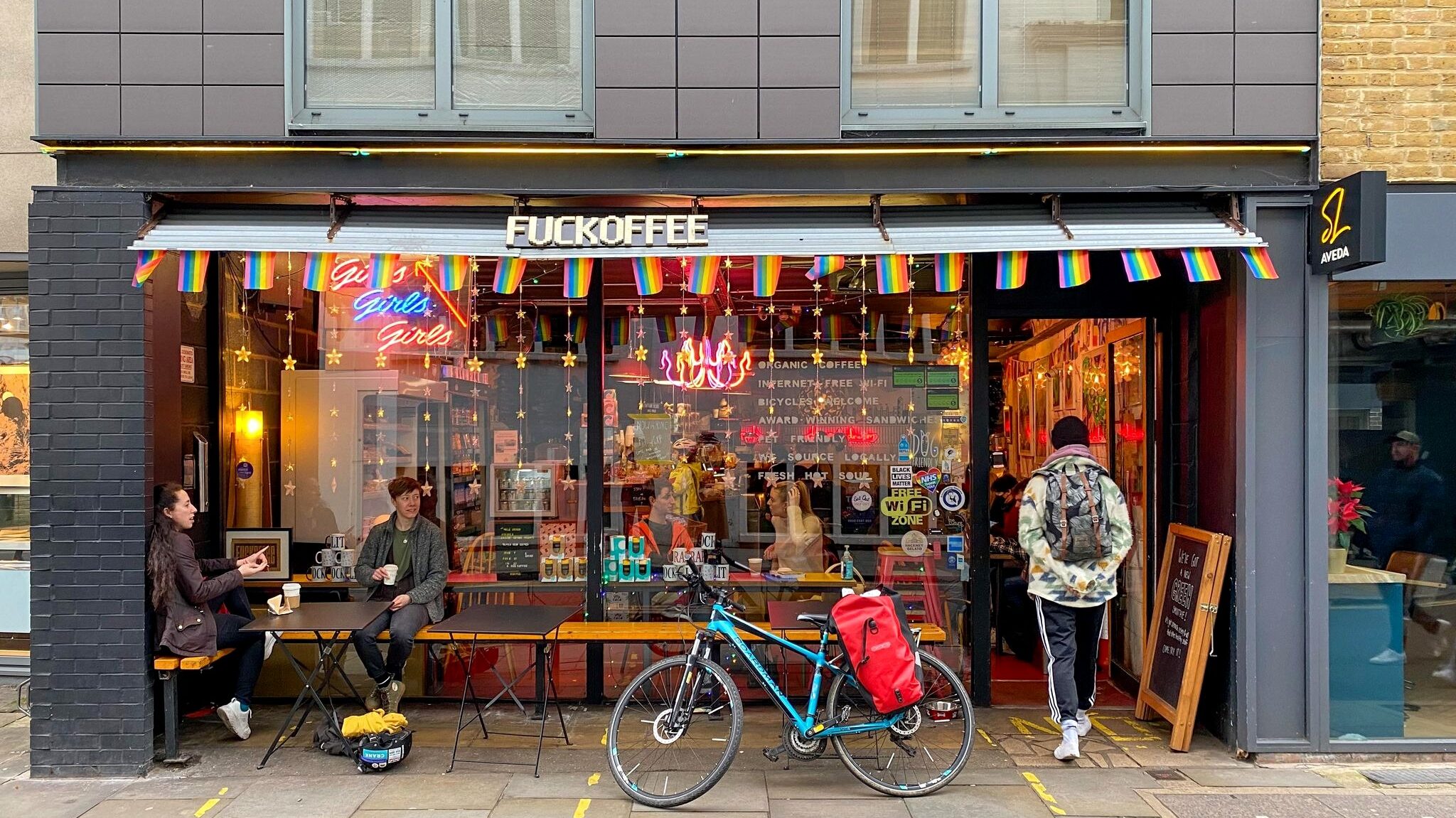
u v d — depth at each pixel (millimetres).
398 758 4789
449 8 5133
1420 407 5066
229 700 5562
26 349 6715
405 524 5793
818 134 4973
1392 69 4980
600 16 4977
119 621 4781
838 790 4512
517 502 6227
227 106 4941
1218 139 4902
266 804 4367
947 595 6094
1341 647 4996
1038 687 6309
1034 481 5059
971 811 4270
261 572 5891
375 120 5113
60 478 4805
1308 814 4230
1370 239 4387
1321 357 4910
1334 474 5062
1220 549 4930
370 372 6352
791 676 5461
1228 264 5039
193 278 4711
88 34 4902
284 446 6355
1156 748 5113
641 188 5027
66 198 4844
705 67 4973
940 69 5207
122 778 4730
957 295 6105
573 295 4941
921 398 6160
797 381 6211
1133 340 6270
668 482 6176
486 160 5016
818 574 6156
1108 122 5055
